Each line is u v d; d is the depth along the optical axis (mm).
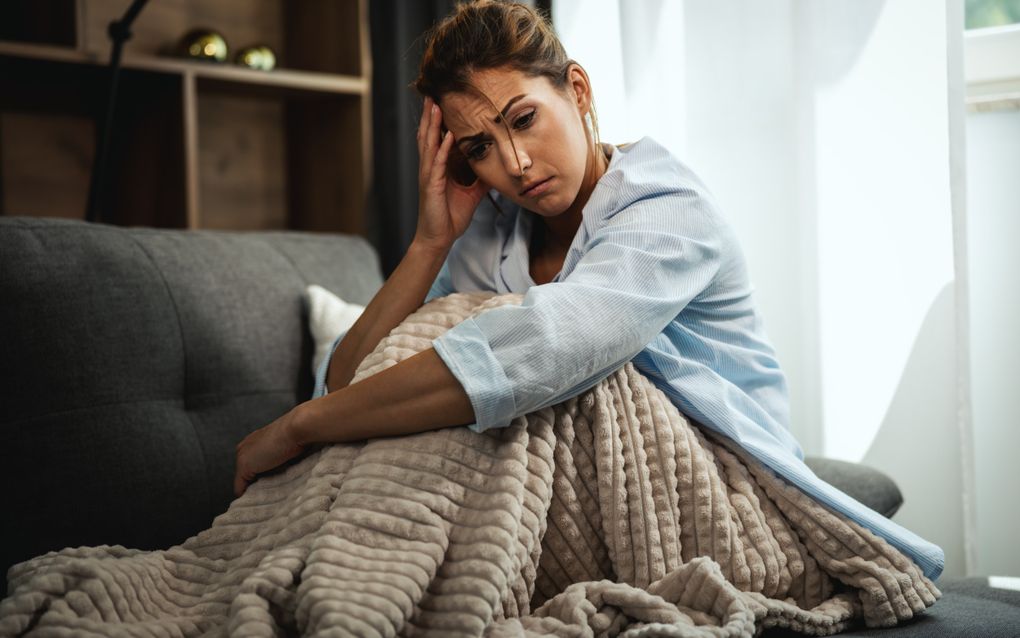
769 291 1740
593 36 1872
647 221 1032
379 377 934
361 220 2391
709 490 956
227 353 1408
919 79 1535
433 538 844
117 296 1289
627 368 1007
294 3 2531
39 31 2076
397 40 2314
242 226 2525
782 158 1714
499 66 1047
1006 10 1668
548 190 1068
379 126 2402
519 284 1196
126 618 858
